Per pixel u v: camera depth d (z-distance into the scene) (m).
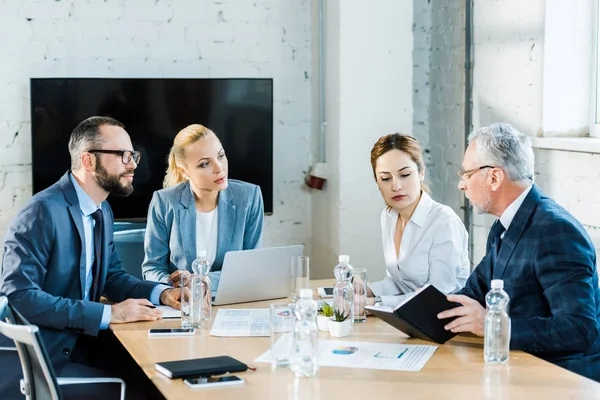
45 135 4.26
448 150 4.52
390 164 3.05
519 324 2.37
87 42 4.42
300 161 4.82
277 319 2.30
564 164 3.57
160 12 4.51
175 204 3.31
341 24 4.40
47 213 2.83
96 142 2.95
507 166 2.55
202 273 2.83
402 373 2.19
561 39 3.67
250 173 4.55
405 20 4.49
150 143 4.39
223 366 2.22
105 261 3.05
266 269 3.06
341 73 4.43
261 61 4.70
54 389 2.15
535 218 2.51
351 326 2.68
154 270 3.30
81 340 3.02
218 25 4.61
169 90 4.40
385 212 3.26
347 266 2.62
